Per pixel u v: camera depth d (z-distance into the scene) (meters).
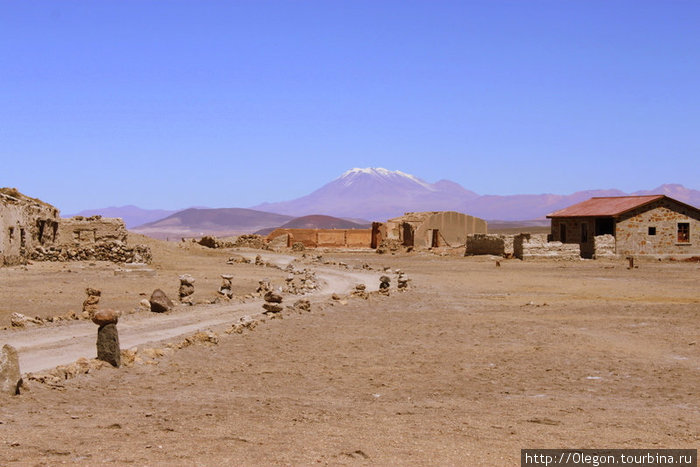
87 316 26.48
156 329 24.20
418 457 9.32
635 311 31.31
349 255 85.94
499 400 14.33
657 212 69.56
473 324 27.41
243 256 72.69
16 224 49.06
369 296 37.47
